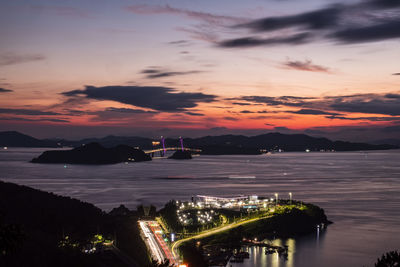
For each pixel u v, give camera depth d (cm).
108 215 18750
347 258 14300
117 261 11562
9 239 2822
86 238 14000
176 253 13000
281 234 17488
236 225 17688
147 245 13900
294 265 13375
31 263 7462
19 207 16400
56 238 12612
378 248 15562
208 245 14938
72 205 18875
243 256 14138
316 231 18350
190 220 18438
